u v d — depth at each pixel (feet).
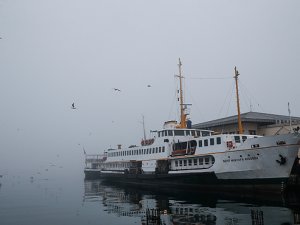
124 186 179.42
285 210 82.07
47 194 159.12
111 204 114.21
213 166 114.32
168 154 140.05
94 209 105.60
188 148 128.36
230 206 92.43
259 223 70.59
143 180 154.92
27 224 84.58
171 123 156.15
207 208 91.45
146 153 156.25
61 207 112.88
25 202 128.98
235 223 72.02
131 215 90.89
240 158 105.50
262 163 100.12
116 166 192.34
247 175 104.58
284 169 95.96
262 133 157.17
